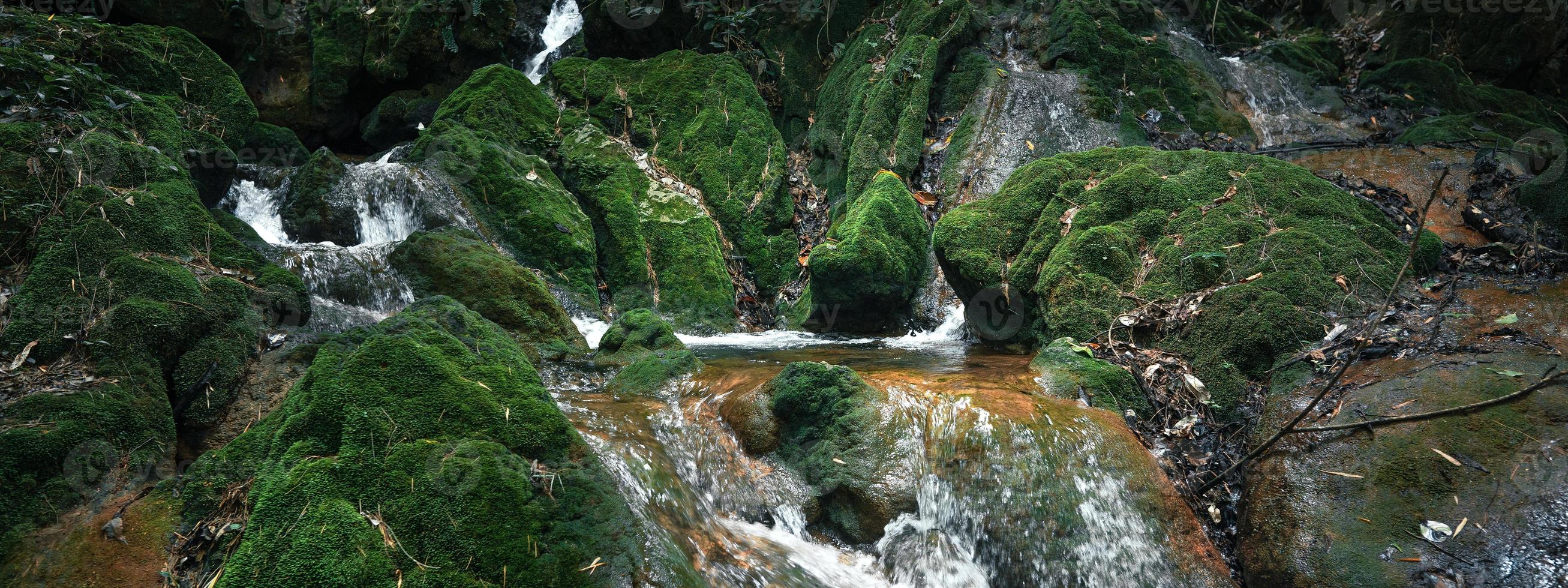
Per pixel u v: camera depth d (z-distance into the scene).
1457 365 4.15
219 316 4.17
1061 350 5.03
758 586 3.60
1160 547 3.92
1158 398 4.73
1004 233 6.23
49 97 5.08
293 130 9.45
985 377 4.77
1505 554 3.35
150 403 3.66
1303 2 10.66
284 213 7.06
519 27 10.47
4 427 3.21
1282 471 4.00
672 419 4.32
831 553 3.98
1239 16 10.30
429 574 2.98
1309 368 4.53
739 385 4.59
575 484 3.37
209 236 4.80
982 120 8.05
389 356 3.52
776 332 7.39
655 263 7.69
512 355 4.14
